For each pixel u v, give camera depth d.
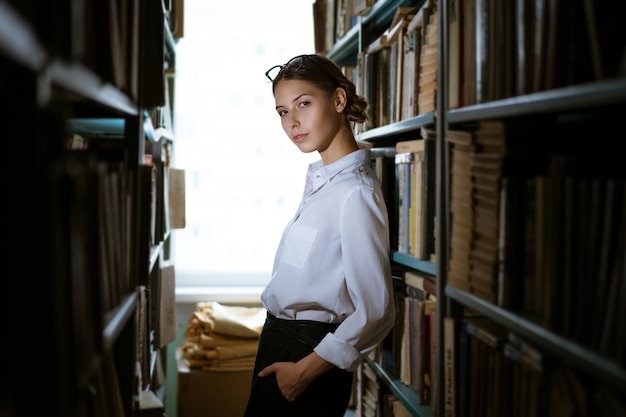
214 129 3.58
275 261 2.05
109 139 1.54
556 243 1.08
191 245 3.65
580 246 1.04
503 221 1.31
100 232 0.95
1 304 0.71
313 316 1.83
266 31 3.57
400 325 2.22
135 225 1.46
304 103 1.94
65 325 0.77
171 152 3.17
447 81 1.67
